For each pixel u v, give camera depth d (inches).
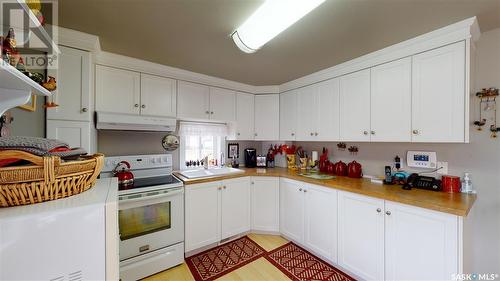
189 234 86.3
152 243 76.0
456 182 66.4
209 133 115.5
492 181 62.9
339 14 53.1
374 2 48.4
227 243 98.8
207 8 50.7
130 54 78.3
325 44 69.6
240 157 132.7
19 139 26.2
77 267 24.0
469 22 55.4
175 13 52.7
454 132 58.6
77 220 24.0
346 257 75.6
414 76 66.5
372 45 70.4
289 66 90.4
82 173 29.3
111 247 26.1
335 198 79.4
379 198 66.2
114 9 51.0
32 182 23.9
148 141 99.6
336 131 90.4
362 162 96.0
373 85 77.4
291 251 91.7
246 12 52.2
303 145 124.1
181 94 96.3
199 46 71.2
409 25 58.3
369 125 78.7
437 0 48.0
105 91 77.5
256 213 107.8
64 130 60.4
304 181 91.5
